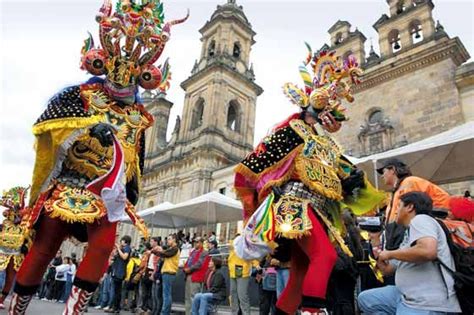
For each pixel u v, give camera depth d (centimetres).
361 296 401
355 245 488
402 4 2508
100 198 287
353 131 2230
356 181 328
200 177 2766
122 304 1149
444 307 306
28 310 844
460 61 2078
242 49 3544
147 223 1881
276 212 278
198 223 1892
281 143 296
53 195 283
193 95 3369
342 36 2723
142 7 338
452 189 1616
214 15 3688
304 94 334
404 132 2034
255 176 293
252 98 3416
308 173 290
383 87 2211
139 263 1161
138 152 340
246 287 788
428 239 313
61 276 1332
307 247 271
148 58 339
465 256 317
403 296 333
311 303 242
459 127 905
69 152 294
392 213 450
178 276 1166
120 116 321
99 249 271
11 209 872
